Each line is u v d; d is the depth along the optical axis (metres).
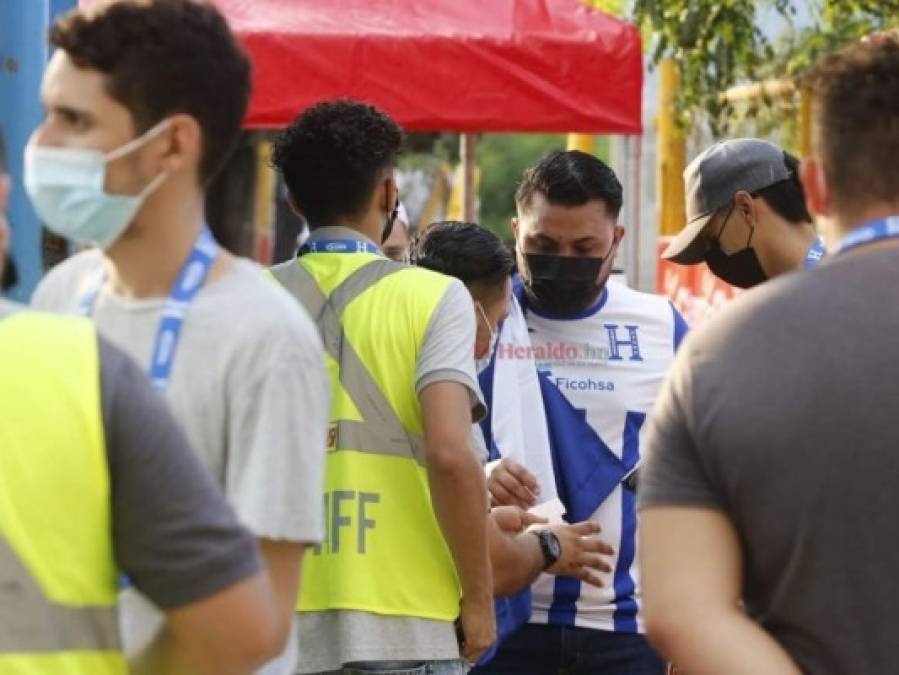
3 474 5.45
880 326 6.51
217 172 7.21
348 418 9.86
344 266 10.09
